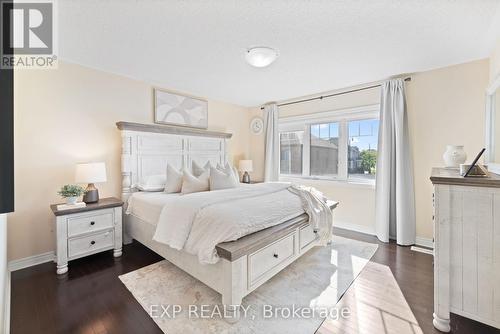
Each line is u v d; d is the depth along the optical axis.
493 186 1.34
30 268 2.33
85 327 1.53
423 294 1.90
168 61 2.68
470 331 1.51
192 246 1.82
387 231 3.11
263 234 1.83
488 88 2.26
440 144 2.88
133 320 1.60
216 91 3.85
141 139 3.16
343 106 3.68
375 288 1.99
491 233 1.38
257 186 2.84
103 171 2.60
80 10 1.72
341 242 3.09
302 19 1.86
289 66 2.82
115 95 3.05
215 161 4.16
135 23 1.91
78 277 2.16
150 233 2.51
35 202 2.44
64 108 2.62
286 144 4.56
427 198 2.97
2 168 0.62
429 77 2.93
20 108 2.35
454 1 1.65
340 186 3.78
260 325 1.55
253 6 1.71
